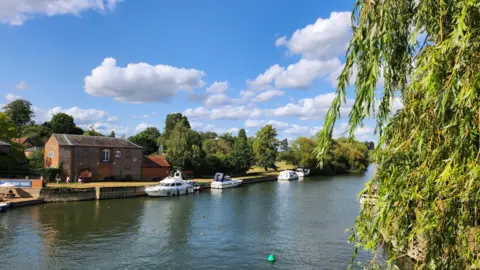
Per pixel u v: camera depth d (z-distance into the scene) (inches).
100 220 1063.0
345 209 1267.2
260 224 1013.8
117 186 1627.7
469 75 135.4
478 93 133.3
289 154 3353.8
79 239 837.2
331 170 3260.3
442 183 143.0
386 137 173.6
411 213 168.4
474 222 145.2
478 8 133.7
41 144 3230.8
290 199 1552.7
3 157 1763.0
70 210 1229.1
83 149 1867.6
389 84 176.2
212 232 917.2
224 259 701.3
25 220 1034.1
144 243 810.2
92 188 1510.8
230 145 3654.0
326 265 660.7
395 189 162.2
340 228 960.3
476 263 141.1
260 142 3351.4
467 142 138.0
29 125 3907.5
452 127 145.9
